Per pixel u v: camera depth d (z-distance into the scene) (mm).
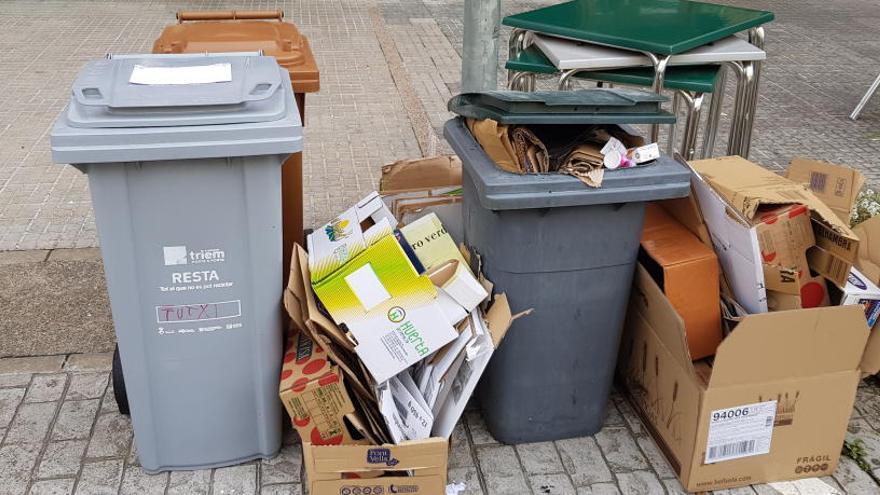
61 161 2436
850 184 3332
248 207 2672
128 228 2619
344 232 3107
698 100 3893
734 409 2902
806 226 2982
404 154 6215
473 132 3088
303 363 2914
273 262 2787
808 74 8719
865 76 8703
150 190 2586
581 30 3904
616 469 3164
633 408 3467
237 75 2727
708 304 3037
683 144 4039
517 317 2854
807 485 3098
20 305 4102
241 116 2553
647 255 3129
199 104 2514
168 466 3084
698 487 3035
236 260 2756
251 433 3096
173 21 9859
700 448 2951
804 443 3037
